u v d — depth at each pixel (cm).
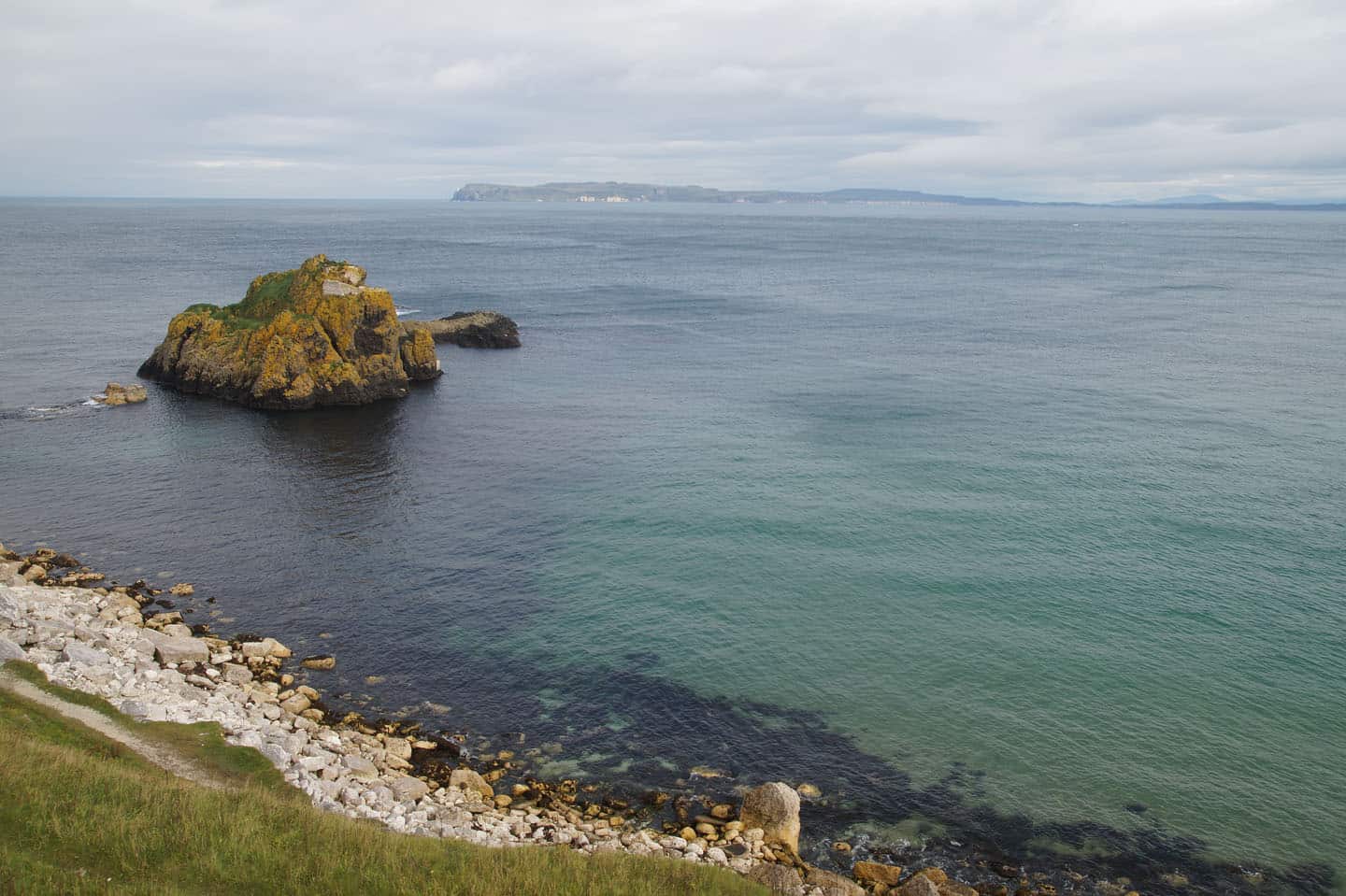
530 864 2414
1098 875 2778
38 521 5306
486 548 5075
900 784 3181
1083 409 7881
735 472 6275
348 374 8144
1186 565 4775
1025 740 3422
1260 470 6206
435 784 3033
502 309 14225
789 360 10338
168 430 7288
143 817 2359
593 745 3362
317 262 8831
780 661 3938
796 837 2858
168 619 4116
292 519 5450
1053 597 4466
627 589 4591
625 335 12019
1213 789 3159
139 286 15462
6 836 2208
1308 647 4019
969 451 6662
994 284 18362
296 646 3994
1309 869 2819
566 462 6562
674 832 2867
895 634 4147
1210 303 15238
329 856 2322
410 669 3841
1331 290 17188
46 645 3572
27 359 9619
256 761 2908
